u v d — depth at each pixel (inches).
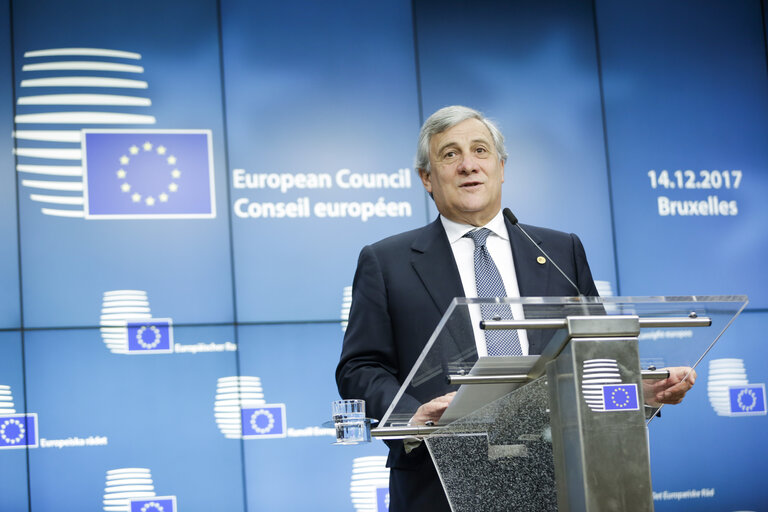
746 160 353.7
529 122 343.6
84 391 302.4
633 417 95.3
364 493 311.1
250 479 306.5
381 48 339.9
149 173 317.1
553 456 98.7
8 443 295.4
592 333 96.3
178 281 313.9
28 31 316.8
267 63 331.6
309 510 307.6
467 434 105.4
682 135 351.6
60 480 296.2
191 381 309.3
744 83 358.3
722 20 360.5
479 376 101.9
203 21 329.4
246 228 321.1
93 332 306.2
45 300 305.1
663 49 355.6
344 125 332.8
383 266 151.9
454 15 345.7
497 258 154.0
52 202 310.3
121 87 319.9
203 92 325.7
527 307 96.0
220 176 322.0
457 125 157.5
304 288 321.4
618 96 350.6
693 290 343.0
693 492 330.3
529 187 339.6
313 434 312.8
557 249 154.5
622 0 356.2
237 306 316.2
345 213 328.2
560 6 352.2
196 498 302.4
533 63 347.9
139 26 324.5
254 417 310.7
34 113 313.3
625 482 93.7
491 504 103.6
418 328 145.8
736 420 336.5
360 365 145.5
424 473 131.4
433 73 341.4
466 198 152.7
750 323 343.3
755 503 332.5
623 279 339.6
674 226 345.7
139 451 301.7
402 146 335.3
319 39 336.5
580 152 345.1
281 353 316.5
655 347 104.3
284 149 327.6
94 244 310.8
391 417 112.0
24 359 301.0
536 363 101.4
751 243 349.1
